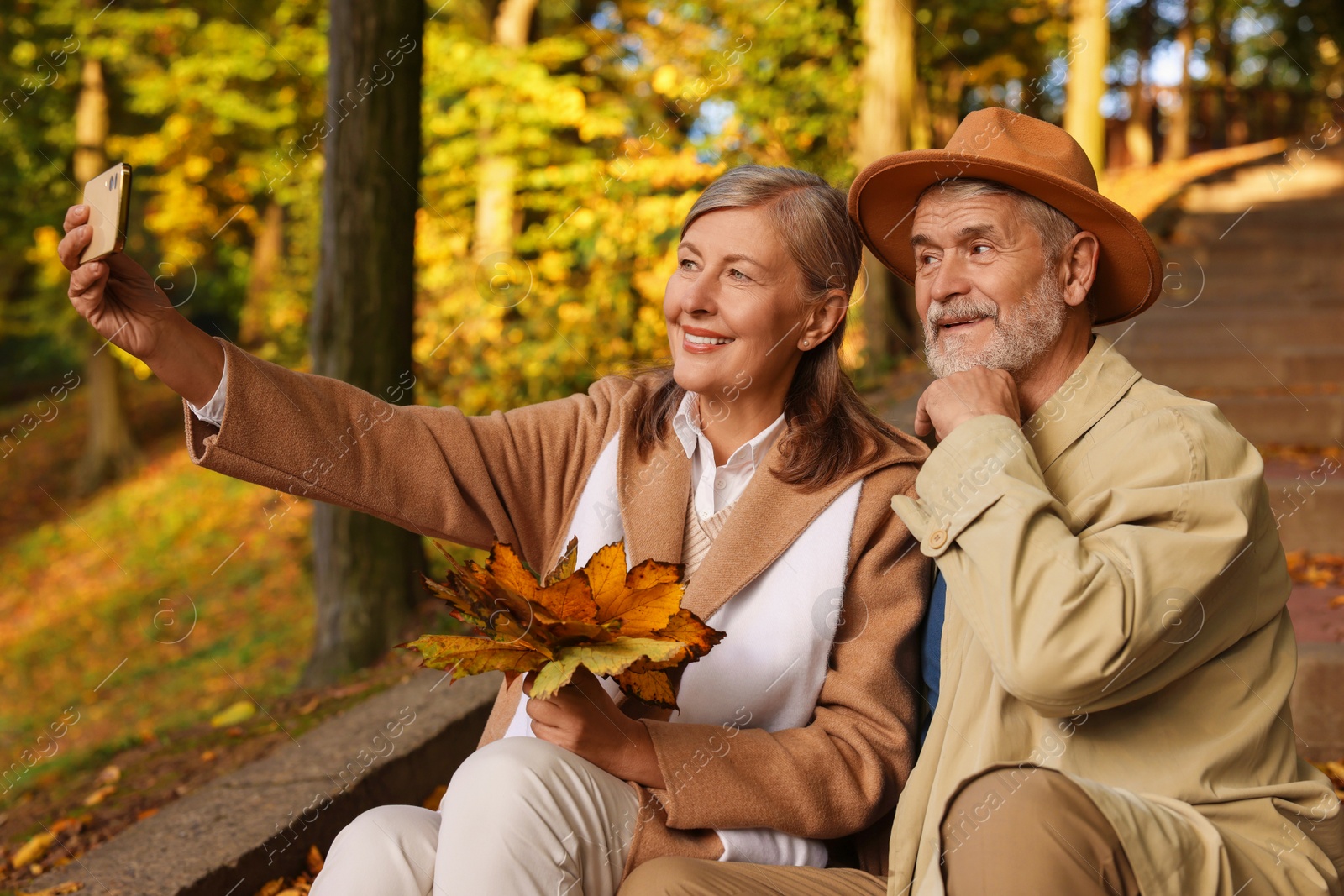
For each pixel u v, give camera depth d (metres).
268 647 7.82
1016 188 1.49
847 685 1.53
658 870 1.30
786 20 6.96
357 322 4.02
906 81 6.95
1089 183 1.54
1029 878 1.16
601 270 5.64
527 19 9.46
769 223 1.57
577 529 1.65
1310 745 2.48
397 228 4.06
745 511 1.56
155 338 1.40
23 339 17.80
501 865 1.24
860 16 7.07
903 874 1.39
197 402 1.45
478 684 2.70
